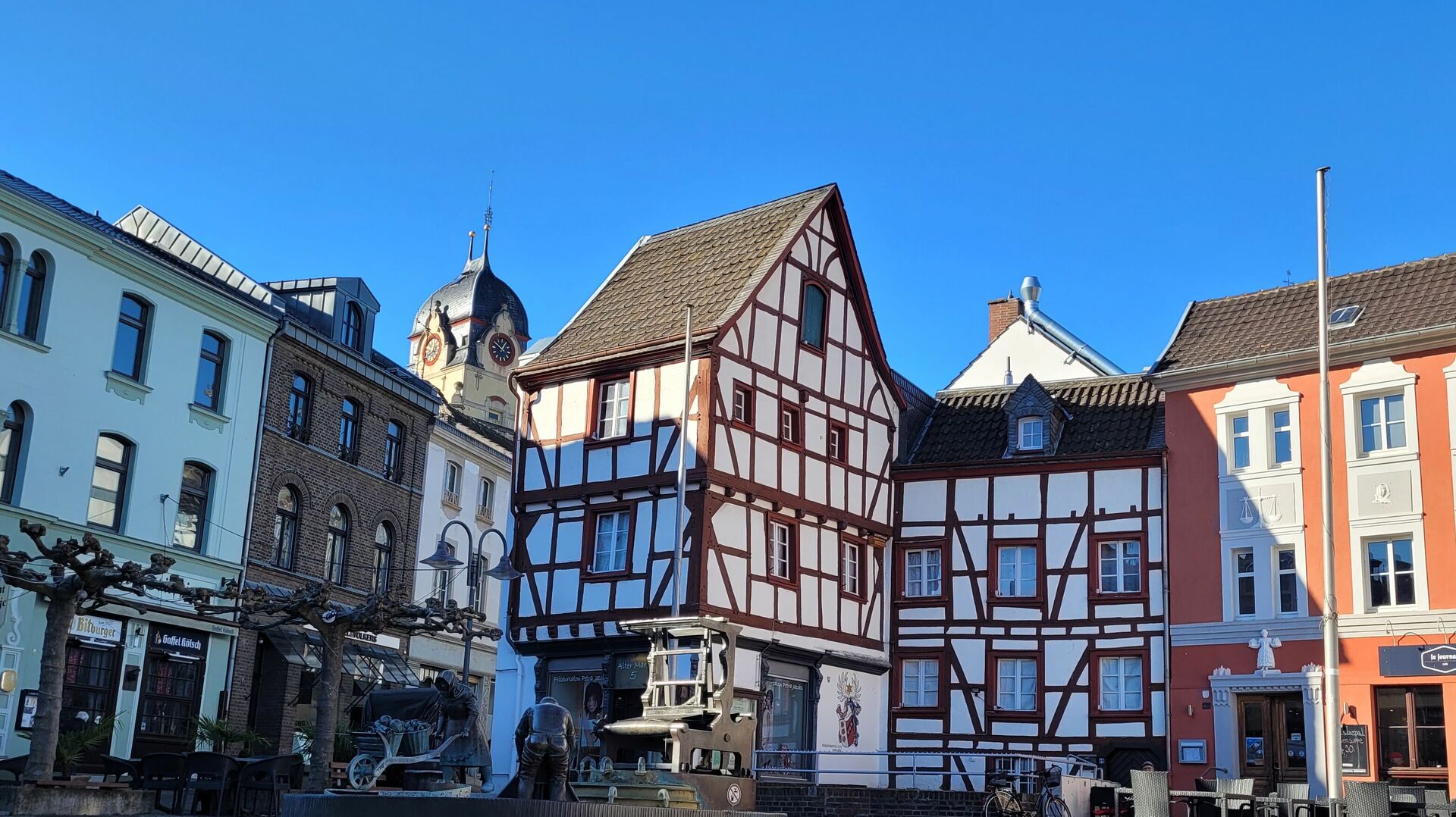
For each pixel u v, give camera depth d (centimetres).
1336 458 2428
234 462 2666
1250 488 2506
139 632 2427
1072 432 2811
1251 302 2709
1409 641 2288
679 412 2477
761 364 2580
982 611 2756
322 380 2945
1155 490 2652
